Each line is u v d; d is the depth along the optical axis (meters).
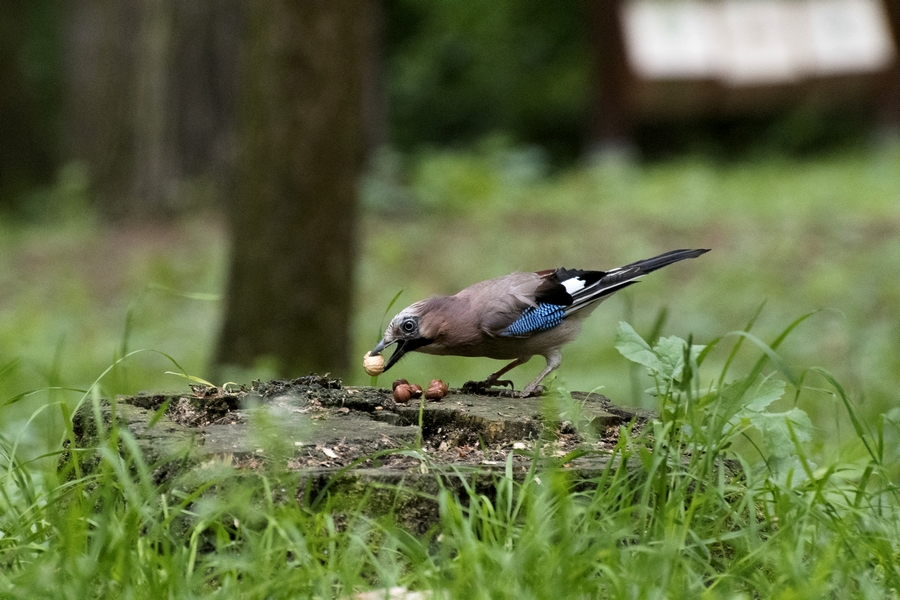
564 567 4.72
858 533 5.50
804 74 30.06
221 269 18.70
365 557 5.10
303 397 6.64
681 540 4.96
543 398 6.75
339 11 11.95
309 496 5.43
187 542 5.28
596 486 5.71
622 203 24.16
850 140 34.62
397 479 5.50
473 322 7.48
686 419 5.92
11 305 17.94
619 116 30.34
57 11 39.62
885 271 17.56
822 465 7.32
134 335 15.84
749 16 29.94
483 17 38.66
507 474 5.41
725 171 30.36
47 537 5.51
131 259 20.19
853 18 30.03
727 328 15.73
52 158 32.22
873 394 11.37
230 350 12.40
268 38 11.98
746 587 5.20
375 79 25.39
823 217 21.61
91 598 4.69
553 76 38.72
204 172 23.22
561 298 7.64
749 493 5.47
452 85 39.19
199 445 5.68
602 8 29.78
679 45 29.73
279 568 4.96
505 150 31.59
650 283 18.06
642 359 6.31
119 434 5.21
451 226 21.95
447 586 4.75
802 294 17.03
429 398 6.91
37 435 9.05
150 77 23.09
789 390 11.39
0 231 24.53
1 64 31.22
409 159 35.84
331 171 12.16
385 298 17.75
